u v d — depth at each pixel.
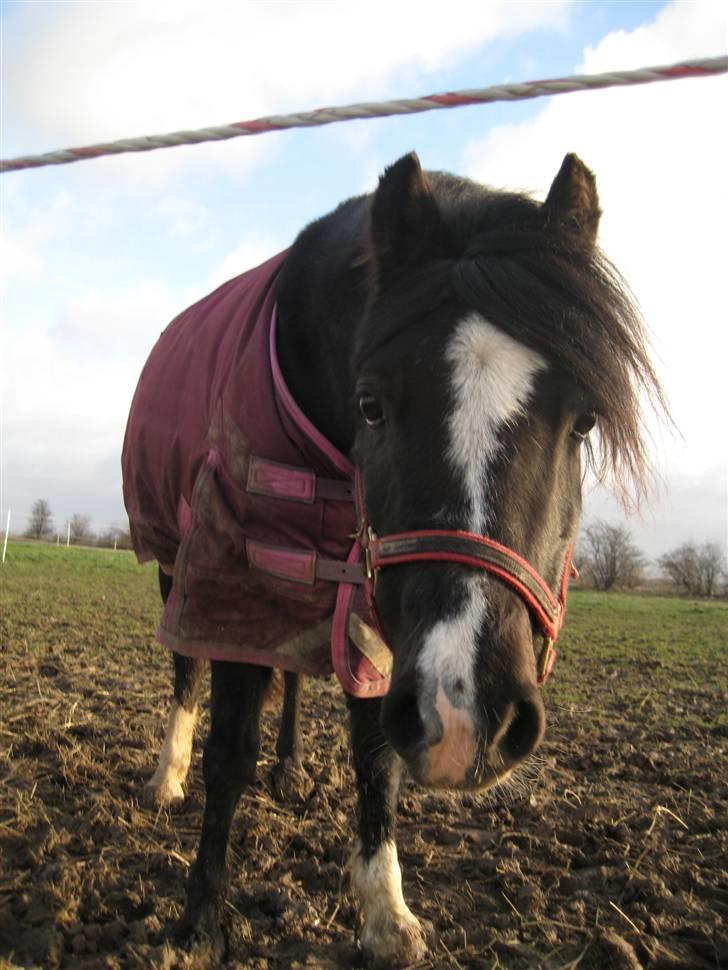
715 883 2.95
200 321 3.41
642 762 4.55
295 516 2.61
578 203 2.14
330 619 2.62
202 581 2.68
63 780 3.80
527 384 1.87
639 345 2.06
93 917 2.61
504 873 2.97
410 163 2.16
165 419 3.23
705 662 9.15
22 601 11.88
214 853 2.58
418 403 1.89
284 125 1.58
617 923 2.66
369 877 2.56
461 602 1.74
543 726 1.77
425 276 2.04
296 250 2.84
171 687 6.22
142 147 1.68
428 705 1.68
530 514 1.83
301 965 2.38
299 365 2.69
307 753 4.50
